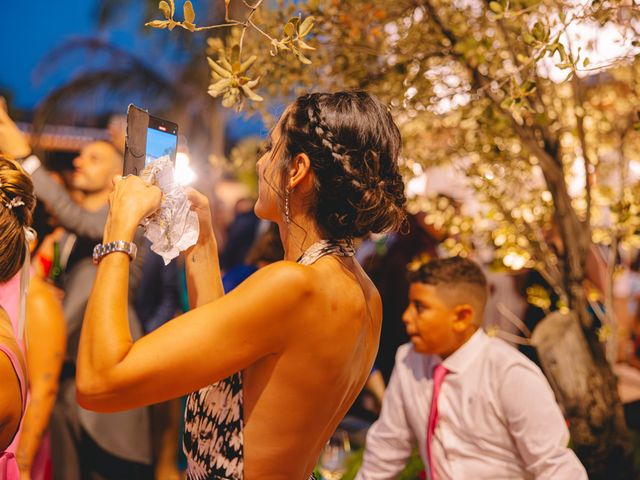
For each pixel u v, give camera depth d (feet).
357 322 4.83
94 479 11.43
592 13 5.67
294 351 4.54
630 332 14.29
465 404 7.20
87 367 4.33
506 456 7.11
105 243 4.69
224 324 4.37
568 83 7.89
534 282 13.61
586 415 7.99
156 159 5.36
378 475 7.99
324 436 5.11
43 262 11.14
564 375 8.07
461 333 7.33
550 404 6.90
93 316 4.41
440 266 7.43
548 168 7.74
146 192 4.83
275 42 5.26
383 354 14.49
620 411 8.14
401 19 7.61
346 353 4.75
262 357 4.63
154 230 5.07
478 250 9.59
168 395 4.38
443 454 7.34
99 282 4.52
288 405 4.63
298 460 4.79
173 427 13.07
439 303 7.30
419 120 8.43
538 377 7.00
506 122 7.41
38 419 9.89
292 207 4.90
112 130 13.11
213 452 4.82
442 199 8.95
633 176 9.40
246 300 4.40
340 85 7.73
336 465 11.39
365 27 7.55
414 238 14.20
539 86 7.42
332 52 7.66
